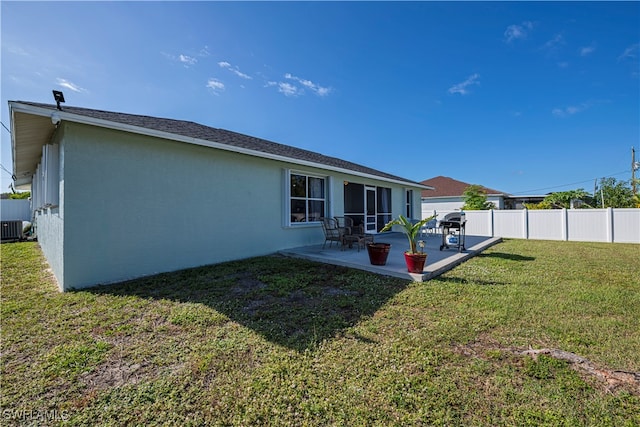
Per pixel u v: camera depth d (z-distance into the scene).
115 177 4.91
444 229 8.13
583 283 4.85
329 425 1.77
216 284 4.72
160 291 4.35
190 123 8.95
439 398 1.99
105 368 2.39
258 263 6.32
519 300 3.96
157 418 1.83
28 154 7.39
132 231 5.10
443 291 4.38
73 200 4.47
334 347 2.70
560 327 3.11
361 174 10.55
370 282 4.87
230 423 1.79
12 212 17.06
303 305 3.80
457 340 2.83
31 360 2.50
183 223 5.82
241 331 3.04
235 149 6.38
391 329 3.08
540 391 2.06
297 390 2.08
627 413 1.85
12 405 1.95
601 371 2.30
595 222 11.48
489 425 1.76
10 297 4.08
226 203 6.62
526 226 12.90
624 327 3.12
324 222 8.66
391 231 13.33
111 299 3.99
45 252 7.70
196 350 2.66
